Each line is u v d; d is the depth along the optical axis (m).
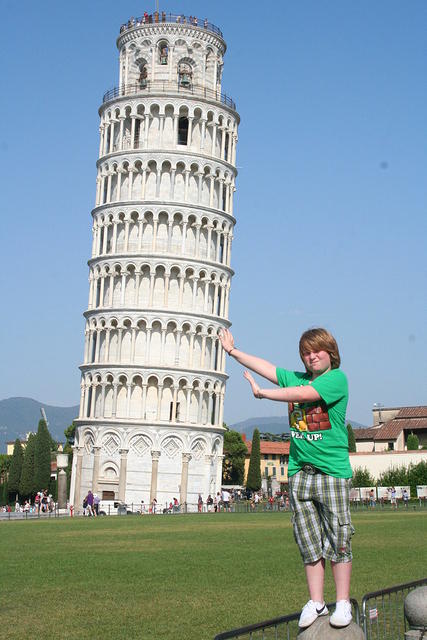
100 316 113.56
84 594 24.17
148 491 108.38
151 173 115.19
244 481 177.50
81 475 111.88
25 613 21.28
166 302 112.12
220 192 117.56
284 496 120.69
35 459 124.50
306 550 9.01
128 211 113.81
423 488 104.06
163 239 113.69
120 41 120.56
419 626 11.91
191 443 110.31
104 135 119.50
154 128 115.75
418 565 29.98
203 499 110.75
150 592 24.52
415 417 142.88
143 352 111.81
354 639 8.93
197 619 20.34
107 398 111.62
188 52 118.00
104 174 117.56
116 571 29.42
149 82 117.12
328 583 25.73
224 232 117.50
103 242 116.12
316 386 8.82
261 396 9.06
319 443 8.87
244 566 30.98
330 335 9.18
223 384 116.38
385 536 44.81
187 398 111.31
